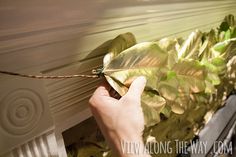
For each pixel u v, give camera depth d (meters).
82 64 0.47
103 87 0.46
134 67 0.47
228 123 1.28
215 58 0.74
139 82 0.45
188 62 0.58
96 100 0.42
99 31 0.48
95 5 0.45
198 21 0.90
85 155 0.59
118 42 0.48
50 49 0.40
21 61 0.36
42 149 0.43
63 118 0.48
